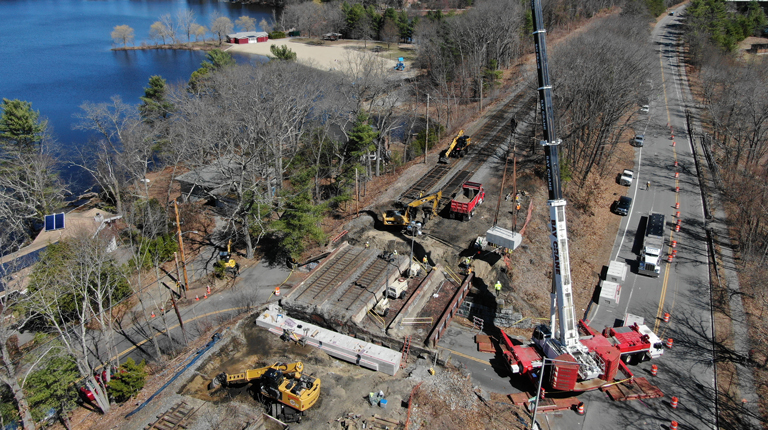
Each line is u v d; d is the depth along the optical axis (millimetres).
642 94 83188
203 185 67062
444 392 37219
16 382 32531
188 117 81062
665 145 87625
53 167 80750
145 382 39031
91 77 139375
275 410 35031
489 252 51531
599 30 103000
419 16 179875
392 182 72000
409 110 105688
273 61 101312
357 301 45656
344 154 74938
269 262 56094
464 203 56688
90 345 44000
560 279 35406
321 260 53188
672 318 46812
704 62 120250
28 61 157375
